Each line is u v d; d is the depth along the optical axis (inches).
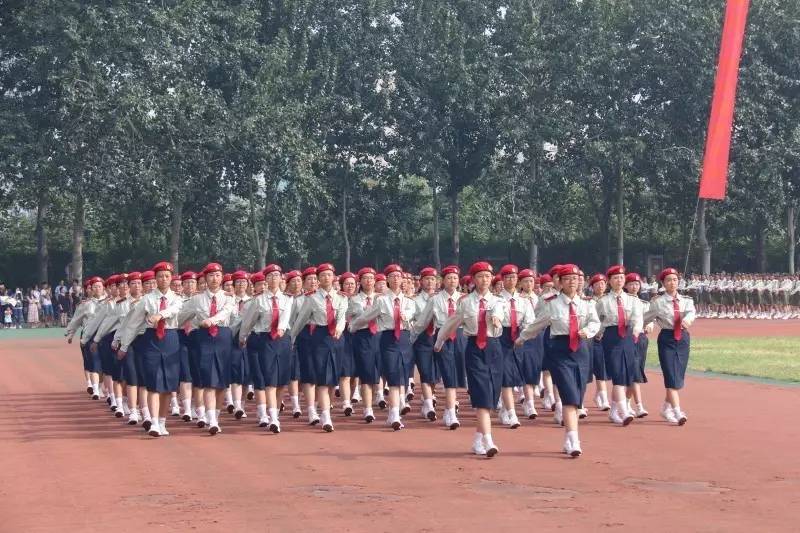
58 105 2143.2
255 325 676.7
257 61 2394.2
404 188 2822.3
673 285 684.1
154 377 643.5
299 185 2290.8
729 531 378.0
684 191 2524.6
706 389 877.8
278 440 624.7
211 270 659.4
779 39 2524.6
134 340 657.0
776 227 2529.5
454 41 2454.5
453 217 2608.3
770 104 2519.7
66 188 2156.7
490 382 550.0
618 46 2482.8
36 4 2134.6
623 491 453.7
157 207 2384.4
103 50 2130.9
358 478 490.3
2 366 1208.2
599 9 2487.7
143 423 654.5
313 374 679.7
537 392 821.9
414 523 392.5
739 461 530.6
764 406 763.4
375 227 2672.2
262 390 681.0
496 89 2470.5
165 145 2224.4
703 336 1560.0
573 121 2484.0
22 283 2578.7
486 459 543.5
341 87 2512.3
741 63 2463.1
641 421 696.4
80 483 487.2
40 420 734.5
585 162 2469.2
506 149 2507.4
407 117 2481.5
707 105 2448.3
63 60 2098.9
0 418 746.2
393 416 666.8
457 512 411.8
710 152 1322.6
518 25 2482.8
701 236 2534.5
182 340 698.8
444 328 559.5
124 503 437.7
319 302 674.8
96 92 2086.6
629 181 2623.0
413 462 535.5
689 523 390.6
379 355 699.4
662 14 2485.2
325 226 2647.6
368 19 2500.0
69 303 2225.6
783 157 2449.6
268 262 2674.7
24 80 2210.9
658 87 2524.6
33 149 2085.4
